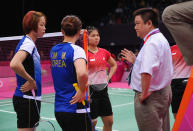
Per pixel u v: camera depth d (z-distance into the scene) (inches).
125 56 96.8
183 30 66.1
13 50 395.2
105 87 137.6
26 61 102.8
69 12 772.0
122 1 794.2
